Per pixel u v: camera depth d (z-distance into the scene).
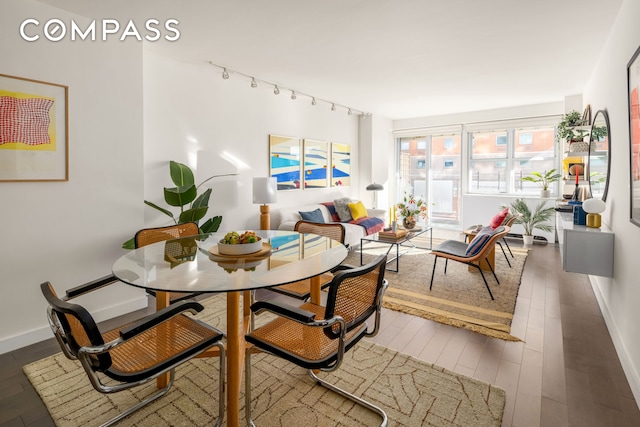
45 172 2.46
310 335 1.60
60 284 2.57
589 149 3.97
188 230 2.62
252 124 4.66
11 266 2.35
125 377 1.28
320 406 1.76
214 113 4.16
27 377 2.03
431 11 2.60
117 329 1.67
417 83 4.58
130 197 2.93
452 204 7.13
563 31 2.95
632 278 2.06
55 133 2.49
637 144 1.98
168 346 1.49
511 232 6.15
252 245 1.92
